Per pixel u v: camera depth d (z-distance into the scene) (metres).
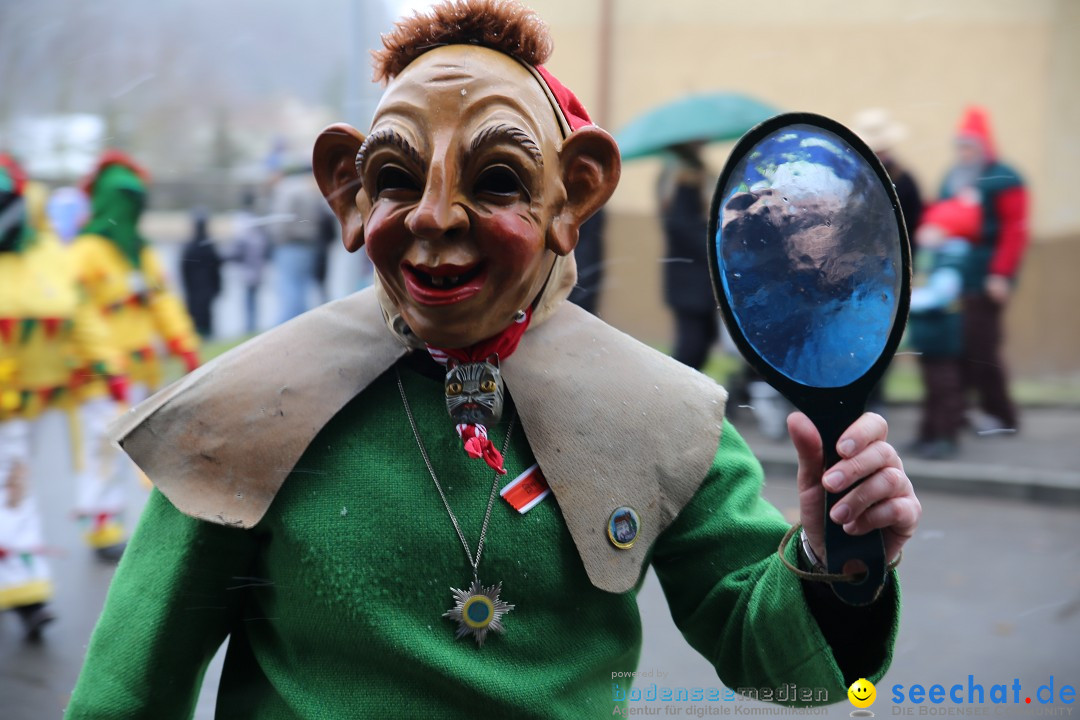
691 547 1.49
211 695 3.04
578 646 1.41
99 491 4.39
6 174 3.97
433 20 1.38
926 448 6.18
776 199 1.31
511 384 1.42
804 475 1.32
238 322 9.54
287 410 1.39
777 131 1.33
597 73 9.18
